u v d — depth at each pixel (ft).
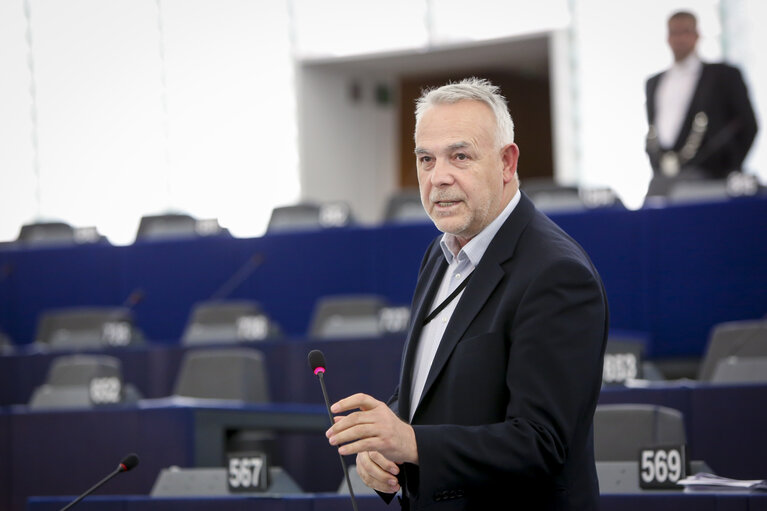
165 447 25.02
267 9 62.03
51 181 63.05
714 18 51.98
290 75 61.57
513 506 12.41
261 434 28.27
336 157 57.77
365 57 56.24
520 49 54.19
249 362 30.60
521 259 12.73
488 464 11.73
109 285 45.83
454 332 12.74
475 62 56.13
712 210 37.04
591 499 12.53
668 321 37.37
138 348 35.70
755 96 50.88
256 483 20.40
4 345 41.75
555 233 13.00
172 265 44.98
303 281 42.88
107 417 25.73
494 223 13.12
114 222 63.00
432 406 12.73
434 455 11.78
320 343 32.91
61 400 30.30
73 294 46.21
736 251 36.76
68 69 63.57
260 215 61.62
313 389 32.86
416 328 13.64
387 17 59.52
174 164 62.80
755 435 23.16
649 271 37.58
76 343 39.65
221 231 46.91
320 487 29.68
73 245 46.29
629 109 53.72
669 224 37.47
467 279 13.21
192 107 62.85
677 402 23.62
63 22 63.67
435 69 57.82
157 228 47.52
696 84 41.34
